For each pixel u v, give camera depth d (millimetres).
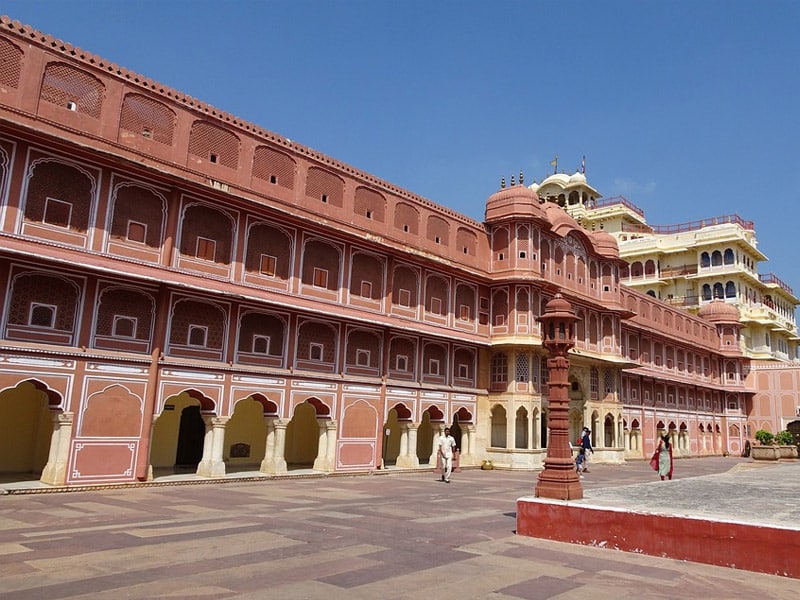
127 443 12617
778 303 46938
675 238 43344
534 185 45969
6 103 11758
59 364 11883
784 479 13531
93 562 5770
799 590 5426
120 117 13391
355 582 5289
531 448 21297
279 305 15234
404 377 19141
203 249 14453
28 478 12656
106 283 12703
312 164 17203
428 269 20281
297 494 11938
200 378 13922
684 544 6488
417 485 14469
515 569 5938
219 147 15164
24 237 11641
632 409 31000
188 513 9008
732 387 40750
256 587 5051
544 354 22766
